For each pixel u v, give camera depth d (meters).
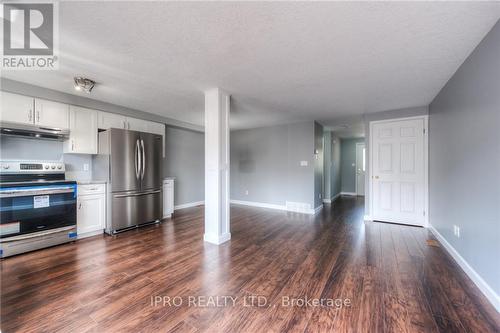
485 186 1.88
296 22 1.66
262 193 5.93
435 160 3.43
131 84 2.89
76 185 3.14
